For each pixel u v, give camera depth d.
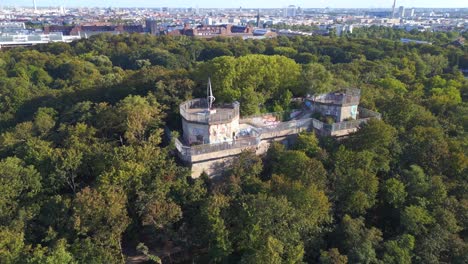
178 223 49.81
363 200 53.94
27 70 138.25
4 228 45.34
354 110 72.00
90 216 45.44
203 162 57.69
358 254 45.97
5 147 65.56
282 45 185.50
